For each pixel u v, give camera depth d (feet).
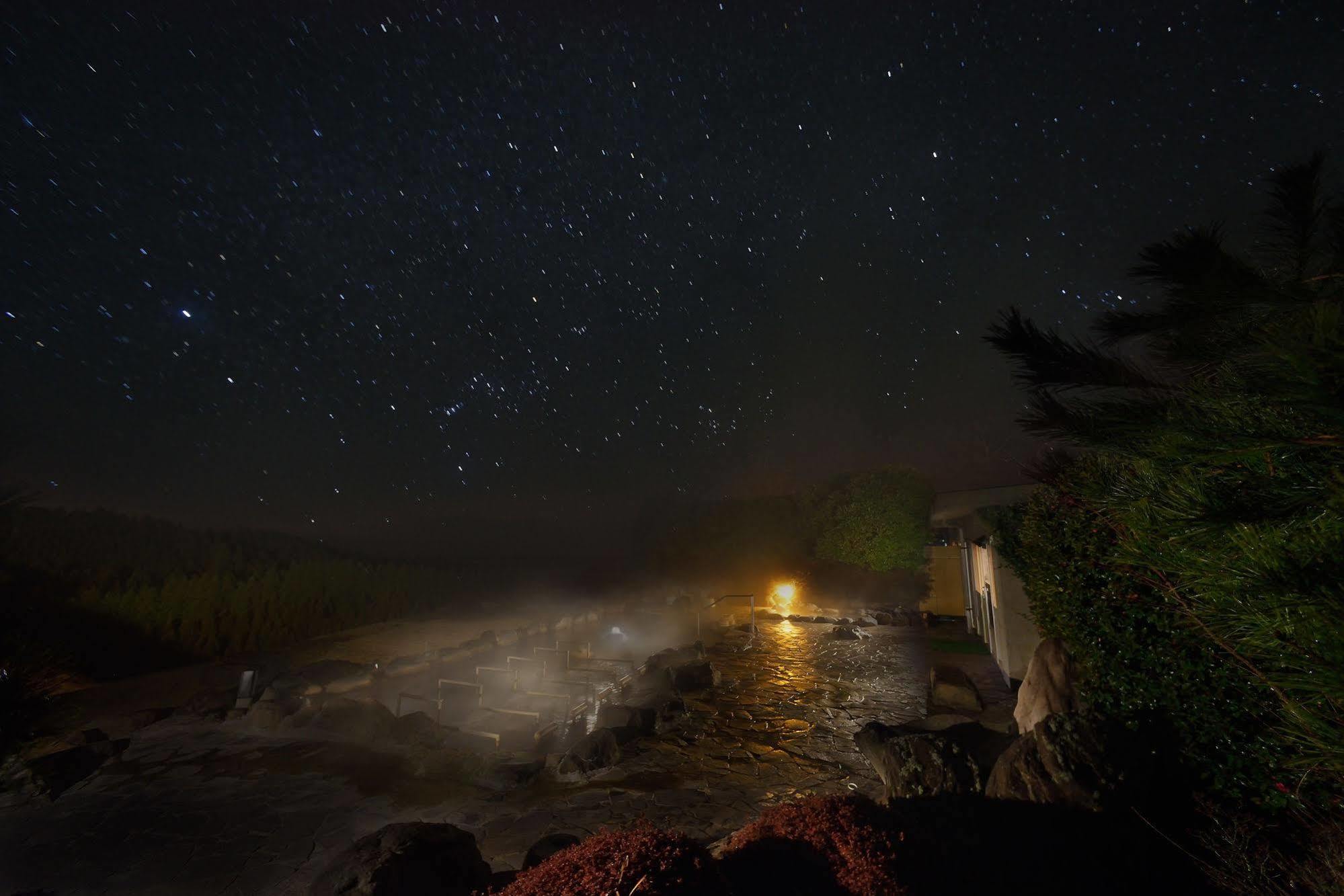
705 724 24.59
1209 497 5.29
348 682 28.53
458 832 12.65
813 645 40.52
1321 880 9.34
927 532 57.16
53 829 16.43
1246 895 9.77
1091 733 13.01
